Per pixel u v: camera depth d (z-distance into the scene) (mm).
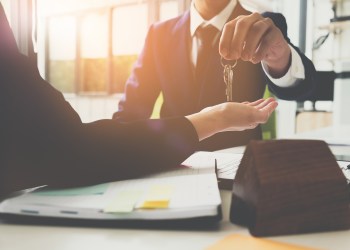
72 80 3537
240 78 1565
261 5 2438
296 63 1114
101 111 3422
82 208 363
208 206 348
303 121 2340
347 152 1039
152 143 518
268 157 351
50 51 3596
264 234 332
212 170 536
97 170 478
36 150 469
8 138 472
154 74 1774
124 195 400
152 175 515
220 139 1440
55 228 360
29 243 317
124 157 494
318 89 2141
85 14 3322
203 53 1647
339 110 2268
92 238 330
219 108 601
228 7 1631
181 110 1707
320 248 303
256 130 1515
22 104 480
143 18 2896
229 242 316
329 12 2365
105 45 3248
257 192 335
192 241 322
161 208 356
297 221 341
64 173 469
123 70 3213
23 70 509
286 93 1180
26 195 417
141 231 348
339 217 350
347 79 2270
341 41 2348
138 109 1762
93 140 485
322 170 354
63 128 482
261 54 812
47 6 3512
